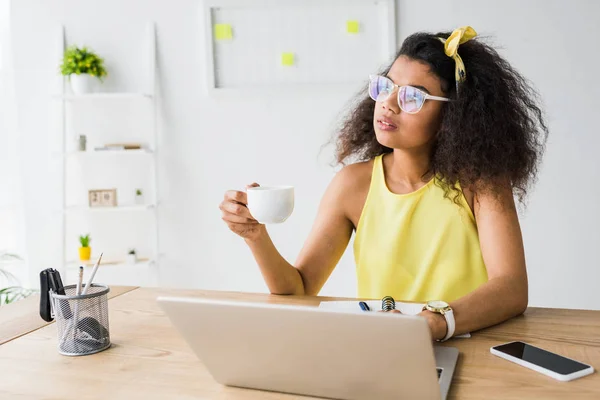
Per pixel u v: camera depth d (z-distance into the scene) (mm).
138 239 3227
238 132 3119
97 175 3213
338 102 3029
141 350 1055
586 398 801
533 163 1526
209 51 3041
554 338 1058
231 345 830
